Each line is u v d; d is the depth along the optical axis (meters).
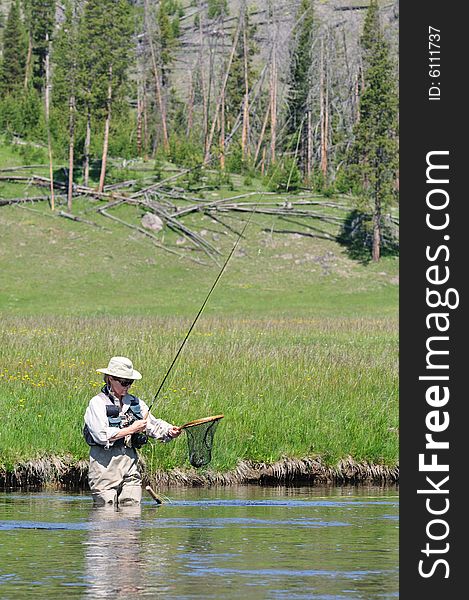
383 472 34.66
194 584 17.92
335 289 164.88
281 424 35.56
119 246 175.50
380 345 69.19
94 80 196.88
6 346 52.22
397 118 182.50
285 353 53.78
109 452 27.20
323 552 21.12
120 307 139.75
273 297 156.00
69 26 197.75
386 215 191.50
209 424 28.48
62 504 27.66
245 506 27.78
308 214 190.50
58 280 159.38
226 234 182.62
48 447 32.59
